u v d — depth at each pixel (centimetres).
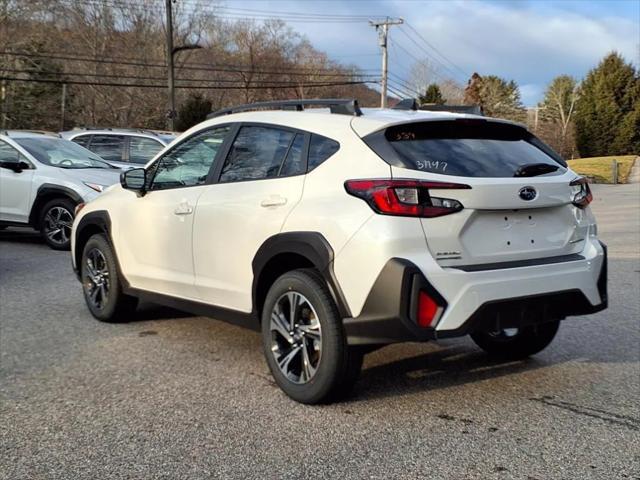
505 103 8888
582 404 440
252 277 468
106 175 1147
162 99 5494
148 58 5453
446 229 394
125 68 5422
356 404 438
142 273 586
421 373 503
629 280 875
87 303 661
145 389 464
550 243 439
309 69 7119
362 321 395
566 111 8512
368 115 444
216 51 6181
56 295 763
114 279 620
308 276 425
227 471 347
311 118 462
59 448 373
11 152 1155
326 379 416
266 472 346
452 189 395
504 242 417
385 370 510
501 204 409
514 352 532
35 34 4947
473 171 412
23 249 1117
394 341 388
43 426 402
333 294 407
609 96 5172
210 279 511
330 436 389
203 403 439
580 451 370
